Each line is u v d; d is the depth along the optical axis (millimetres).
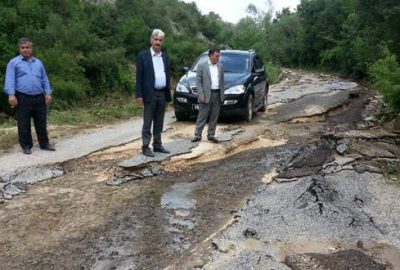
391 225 5242
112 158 8000
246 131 10008
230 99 10727
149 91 7410
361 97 18359
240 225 5180
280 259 4430
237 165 7820
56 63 14961
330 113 13719
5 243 4949
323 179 6422
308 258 4414
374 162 7352
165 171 7395
